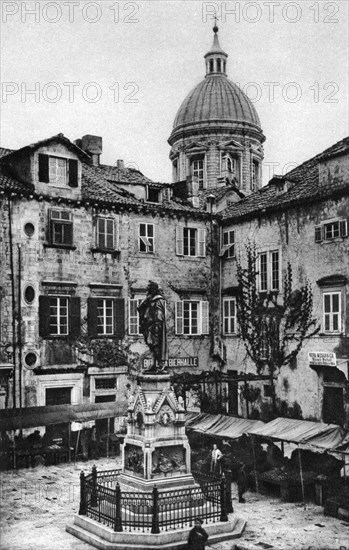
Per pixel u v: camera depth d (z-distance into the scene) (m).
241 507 23.78
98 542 19.20
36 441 32.28
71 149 36.22
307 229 35.31
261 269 38.62
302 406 34.97
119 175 42.53
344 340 32.59
